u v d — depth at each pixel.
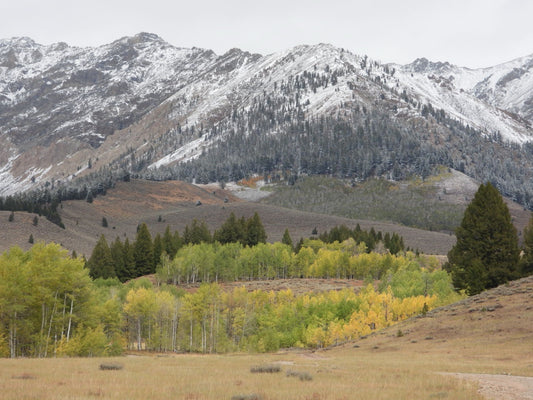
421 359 39.50
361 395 21.09
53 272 54.88
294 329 90.44
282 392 21.67
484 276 70.19
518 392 23.08
